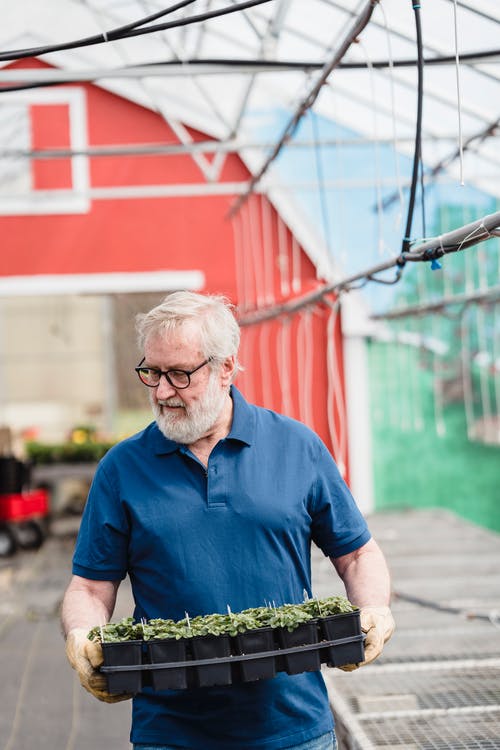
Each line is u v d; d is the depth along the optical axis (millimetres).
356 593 2021
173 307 1952
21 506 9828
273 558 1975
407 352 9758
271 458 2029
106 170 9281
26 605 7098
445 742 2697
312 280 9312
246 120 10922
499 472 9789
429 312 6887
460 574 5555
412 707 3047
